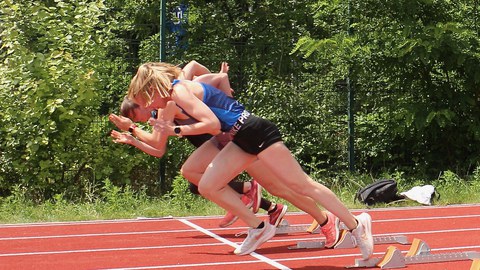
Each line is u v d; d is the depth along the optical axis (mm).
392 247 7336
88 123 12844
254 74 14125
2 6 12859
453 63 14125
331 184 13953
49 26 12914
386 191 12641
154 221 11086
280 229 9461
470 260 7559
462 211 11891
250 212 7293
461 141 14812
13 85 12531
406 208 12320
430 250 8109
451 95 14383
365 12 14203
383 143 14664
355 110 14719
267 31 14633
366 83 14484
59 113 12508
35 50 12945
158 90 6855
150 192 13367
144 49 13664
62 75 12648
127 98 7633
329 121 14273
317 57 14523
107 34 13289
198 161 8133
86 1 13500
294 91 14141
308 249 8297
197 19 14359
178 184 12539
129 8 14477
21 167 12500
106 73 13148
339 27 14867
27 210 11523
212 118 6652
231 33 14523
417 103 14273
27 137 12422
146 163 13219
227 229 10133
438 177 14500
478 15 14406
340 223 8969
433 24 13852
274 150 6832
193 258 7930
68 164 12875
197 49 14070
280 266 7379
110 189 12297
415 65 14297
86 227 10508
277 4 14773
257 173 7988
